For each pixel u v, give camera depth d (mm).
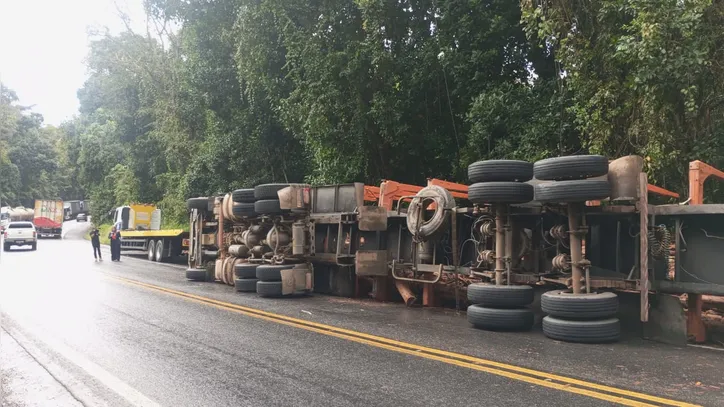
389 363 5988
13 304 10625
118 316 9227
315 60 16375
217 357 6395
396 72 15930
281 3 17062
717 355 6301
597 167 6961
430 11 16391
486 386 5105
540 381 5234
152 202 44906
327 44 16734
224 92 24375
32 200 73500
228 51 24281
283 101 18266
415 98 16344
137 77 40594
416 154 16703
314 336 7477
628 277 7316
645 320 6887
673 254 7449
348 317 9016
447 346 6770
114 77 42969
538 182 8383
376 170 17594
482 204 8312
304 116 17188
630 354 6320
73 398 5082
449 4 15305
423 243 9898
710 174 7953
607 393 4848
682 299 7785
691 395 4785
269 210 12086
